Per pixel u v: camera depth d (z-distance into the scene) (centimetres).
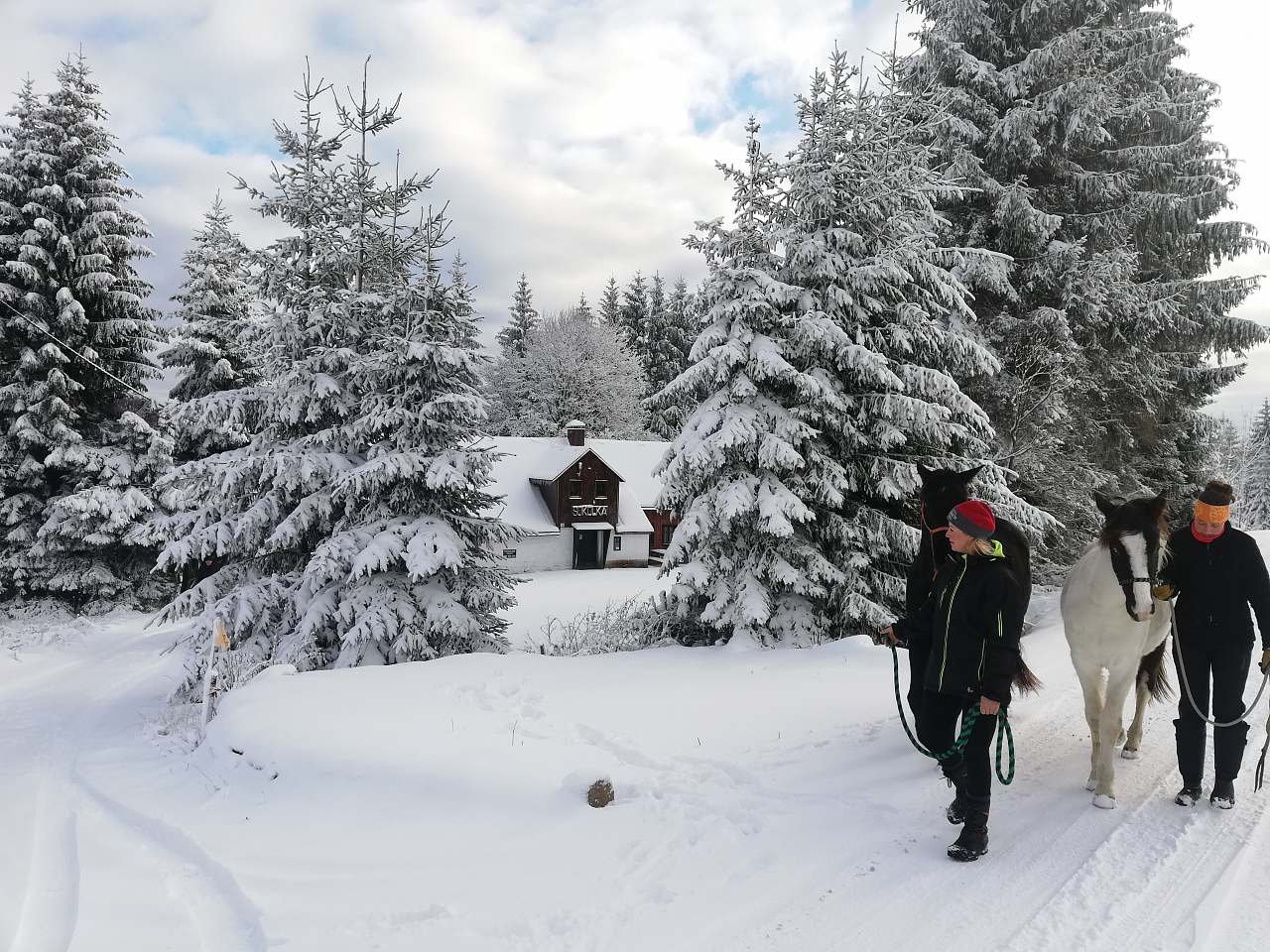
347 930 385
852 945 342
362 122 1368
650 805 507
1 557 2161
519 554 3872
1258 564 471
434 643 1243
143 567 2320
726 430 1046
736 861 431
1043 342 1595
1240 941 328
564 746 619
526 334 7000
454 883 431
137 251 2350
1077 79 1612
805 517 1028
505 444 4328
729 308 1105
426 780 570
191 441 2491
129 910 448
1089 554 526
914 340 1188
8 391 2122
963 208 1702
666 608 1250
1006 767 552
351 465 1280
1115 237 1719
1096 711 505
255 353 1359
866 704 721
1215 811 467
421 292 1293
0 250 2173
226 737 727
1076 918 352
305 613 1230
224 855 501
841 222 1185
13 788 787
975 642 432
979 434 1242
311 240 1333
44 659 1833
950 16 1752
